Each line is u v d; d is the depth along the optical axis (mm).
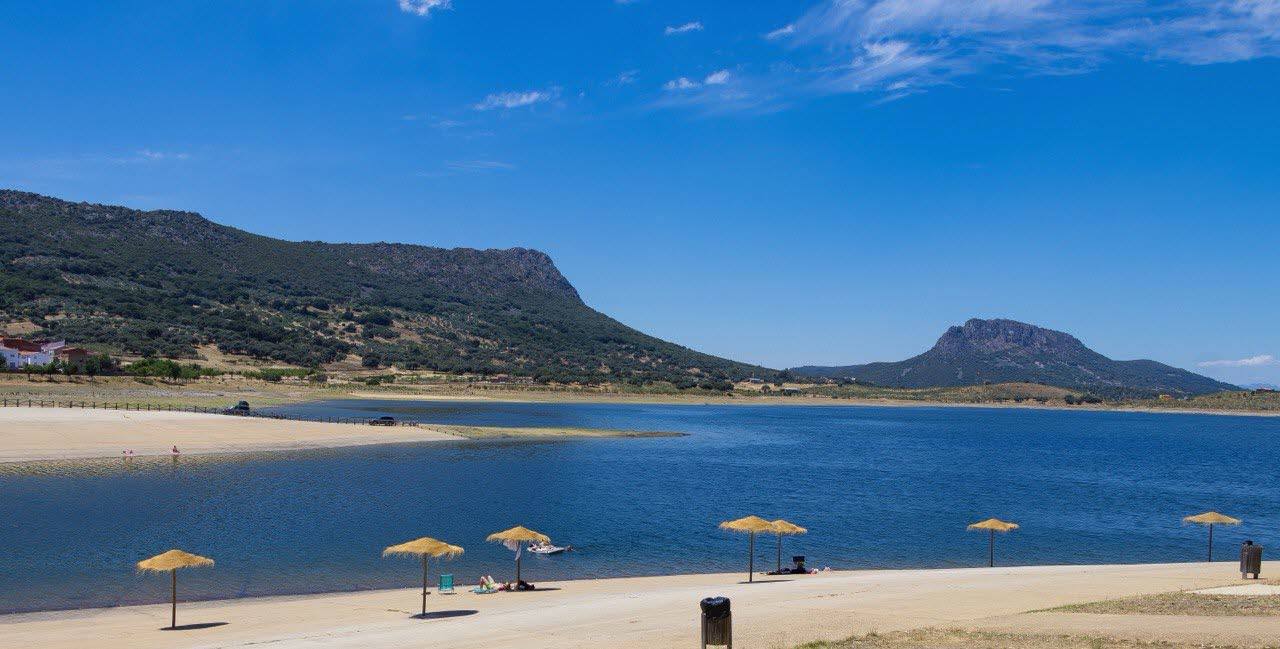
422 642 28109
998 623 26344
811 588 37875
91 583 40812
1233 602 28719
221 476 77750
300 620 33750
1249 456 143125
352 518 60000
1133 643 22125
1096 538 61406
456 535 55781
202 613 35438
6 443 88875
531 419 179625
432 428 130625
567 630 29141
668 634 27531
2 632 31844
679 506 71062
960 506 76125
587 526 61000
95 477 74438
